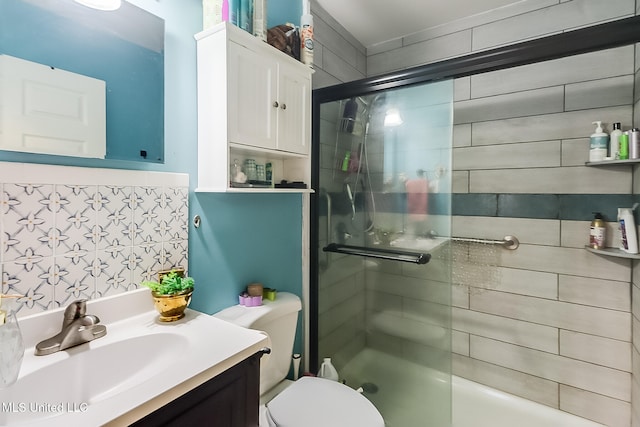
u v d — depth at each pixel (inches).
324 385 49.8
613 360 58.4
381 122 64.8
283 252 62.0
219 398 28.8
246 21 42.7
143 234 38.3
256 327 46.2
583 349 61.1
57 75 30.9
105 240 34.8
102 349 30.7
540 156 63.3
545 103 62.5
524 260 65.9
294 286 65.2
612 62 56.6
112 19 34.6
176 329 34.9
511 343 67.9
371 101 65.3
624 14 55.9
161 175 39.9
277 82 48.0
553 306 63.5
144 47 37.4
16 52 28.5
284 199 61.9
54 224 30.9
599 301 59.4
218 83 40.8
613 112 56.8
